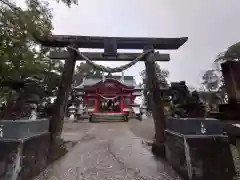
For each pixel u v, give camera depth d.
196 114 3.89
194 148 2.82
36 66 5.21
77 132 9.34
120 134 8.48
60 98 4.78
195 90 4.21
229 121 6.76
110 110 21.36
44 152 3.71
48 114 4.66
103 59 5.59
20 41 4.65
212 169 2.71
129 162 3.97
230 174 2.71
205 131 3.00
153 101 5.00
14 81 4.01
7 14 4.27
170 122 4.02
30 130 2.98
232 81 8.28
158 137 4.64
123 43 5.48
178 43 5.50
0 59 4.16
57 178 3.05
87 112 19.59
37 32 4.77
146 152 4.86
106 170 3.45
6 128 2.69
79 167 3.64
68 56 5.23
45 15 4.91
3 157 2.48
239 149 4.45
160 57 5.81
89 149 5.28
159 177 3.07
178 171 3.23
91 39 5.37
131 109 20.50
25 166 2.70
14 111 3.59
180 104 4.16
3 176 2.41
